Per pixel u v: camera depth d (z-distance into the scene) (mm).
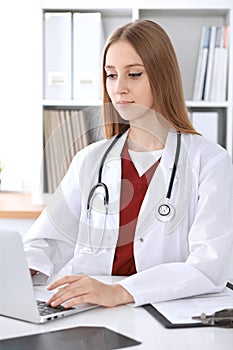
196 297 2035
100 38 3717
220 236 2117
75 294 1885
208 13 3895
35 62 3707
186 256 2273
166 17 3986
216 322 1735
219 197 2166
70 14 3699
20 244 1754
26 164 4254
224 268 2115
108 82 2188
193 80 4000
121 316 1825
